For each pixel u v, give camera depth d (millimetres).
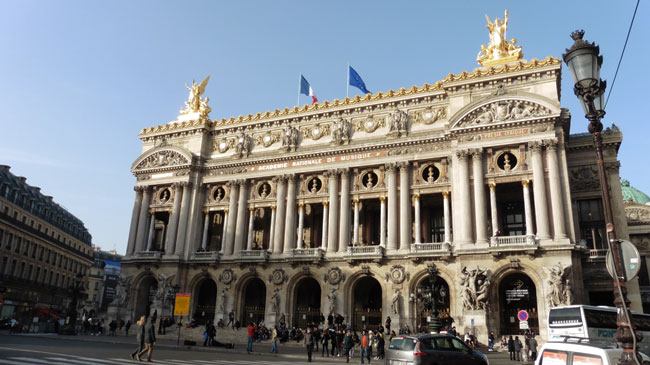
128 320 61750
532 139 49312
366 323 53844
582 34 13828
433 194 54594
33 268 86125
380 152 57031
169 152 68375
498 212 56344
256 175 63406
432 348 21969
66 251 100188
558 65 50156
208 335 44500
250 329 39781
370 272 53375
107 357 27594
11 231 77625
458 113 52469
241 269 60281
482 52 56938
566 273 44250
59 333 53969
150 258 63531
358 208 57156
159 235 73062
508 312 48500
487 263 47406
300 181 61250
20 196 81812
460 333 46375
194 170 66812
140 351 26547
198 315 62062
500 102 51438
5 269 76125
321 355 40750
